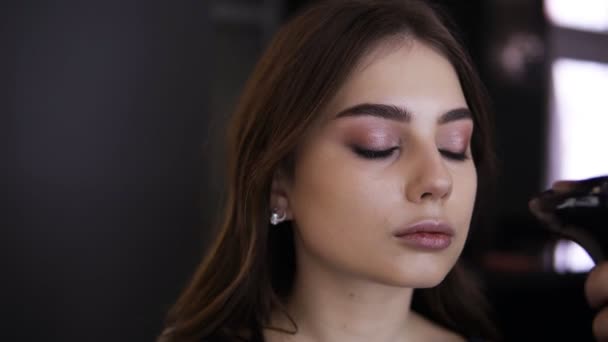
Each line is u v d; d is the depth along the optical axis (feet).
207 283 2.64
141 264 5.37
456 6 7.72
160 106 5.42
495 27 7.94
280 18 7.00
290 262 2.61
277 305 2.46
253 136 2.44
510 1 8.03
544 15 8.30
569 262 6.70
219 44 6.90
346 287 2.30
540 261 6.60
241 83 6.97
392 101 2.17
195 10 5.59
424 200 2.13
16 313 5.01
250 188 2.42
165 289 5.45
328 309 2.34
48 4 5.05
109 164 5.25
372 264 2.16
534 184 8.34
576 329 3.86
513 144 8.16
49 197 5.09
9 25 4.96
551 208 2.02
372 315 2.31
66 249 5.13
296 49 2.34
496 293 4.14
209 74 5.73
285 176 2.38
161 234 5.44
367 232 2.16
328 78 2.22
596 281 1.98
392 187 2.15
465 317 2.71
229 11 6.90
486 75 7.89
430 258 2.15
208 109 5.71
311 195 2.24
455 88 2.26
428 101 2.19
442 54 2.30
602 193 1.92
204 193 5.66
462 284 2.73
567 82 8.95
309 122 2.24
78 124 5.16
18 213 5.01
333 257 2.21
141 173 5.36
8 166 4.98
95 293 5.23
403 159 2.17
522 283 4.16
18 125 5.01
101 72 5.21
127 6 5.28
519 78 8.17
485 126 2.54
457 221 2.20
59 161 5.11
